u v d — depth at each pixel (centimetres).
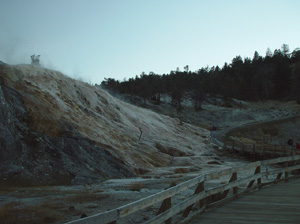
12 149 1711
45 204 1027
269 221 735
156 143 3362
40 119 2262
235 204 929
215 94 12238
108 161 2245
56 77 3319
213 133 5159
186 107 9706
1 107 1798
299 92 11050
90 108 3472
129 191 1407
